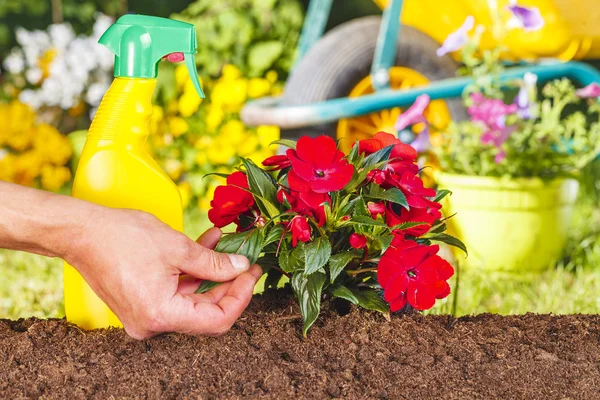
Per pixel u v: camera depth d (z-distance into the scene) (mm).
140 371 1414
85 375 1401
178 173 4430
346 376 1423
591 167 4293
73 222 1401
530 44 3520
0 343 1503
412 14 3742
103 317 1651
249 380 1395
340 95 3553
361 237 1511
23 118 4531
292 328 1567
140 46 1623
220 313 1453
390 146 1593
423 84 3783
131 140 1638
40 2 5359
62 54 4602
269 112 3482
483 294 2844
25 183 4551
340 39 3576
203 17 4809
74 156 4656
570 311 2602
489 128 3158
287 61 4793
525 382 1432
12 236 1397
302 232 1472
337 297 1702
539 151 3102
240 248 1537
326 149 1456
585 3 3439
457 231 3088
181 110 4480
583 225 3658
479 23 3566
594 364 1501
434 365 1472
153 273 1404
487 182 2988
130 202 1621
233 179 1620
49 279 2994
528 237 3031
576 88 4805
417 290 1495
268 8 4754
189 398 1333
